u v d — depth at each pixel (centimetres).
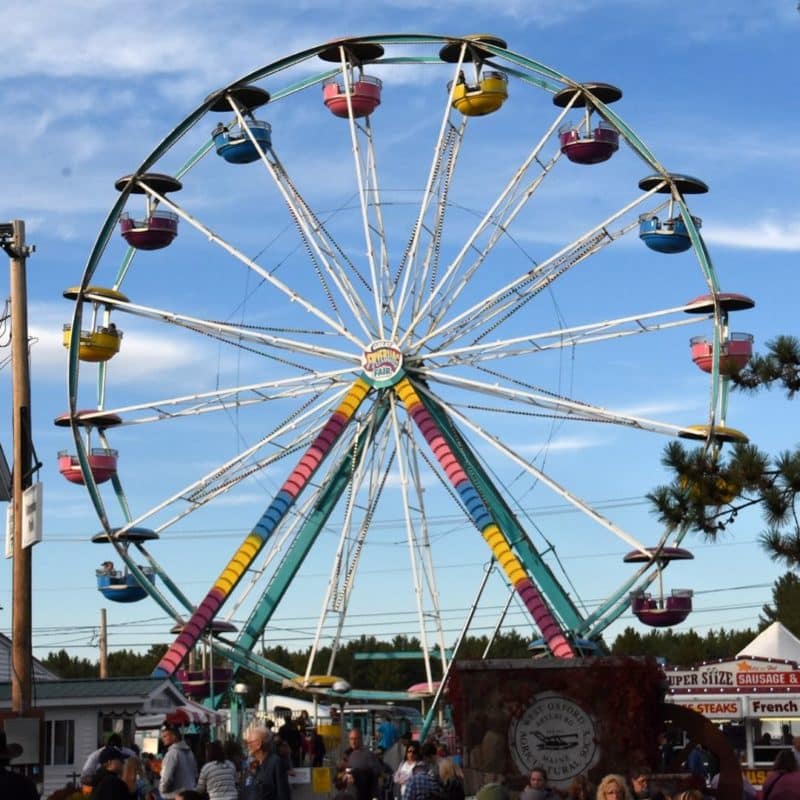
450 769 2156
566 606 4612
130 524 4875
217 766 2056
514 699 1859
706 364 4575
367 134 4897
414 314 4759
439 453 4591
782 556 2114
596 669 1848
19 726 2112
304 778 2848
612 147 4684
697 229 4622
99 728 3459
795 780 1867
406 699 4619
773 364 2228
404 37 4794
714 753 1902
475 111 4725
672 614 4597
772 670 3584
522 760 1842
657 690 1858
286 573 4831
